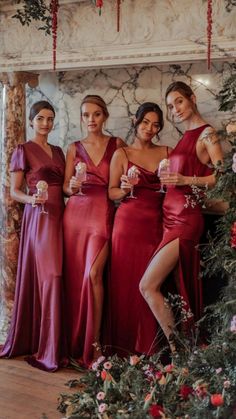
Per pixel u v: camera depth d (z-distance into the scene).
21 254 4.33
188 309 3.79
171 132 4.30
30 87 4.63
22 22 4.20
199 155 3.81
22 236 4.32
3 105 4.51
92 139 4.21
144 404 3.01
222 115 4.09
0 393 3.61
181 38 3.77
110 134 4.53
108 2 3.98
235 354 3.16
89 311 4.02
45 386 3.73
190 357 3.34
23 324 4.30
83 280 4.07
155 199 3.99
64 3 4.12
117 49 3.99
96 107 4.14
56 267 4.12
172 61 3.86
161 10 3.81
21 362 4.19
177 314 3.94
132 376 3.37
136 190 3.99
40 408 3.39
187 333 3.76
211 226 4.09
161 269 3.80
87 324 4.03
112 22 3.99
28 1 4.12
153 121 3.98
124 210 4.02
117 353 4.09
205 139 3.74
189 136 3.84
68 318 4.18
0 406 3.41
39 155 4.25
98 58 4.07
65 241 4.20
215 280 4.07
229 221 3.26
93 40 4.07
